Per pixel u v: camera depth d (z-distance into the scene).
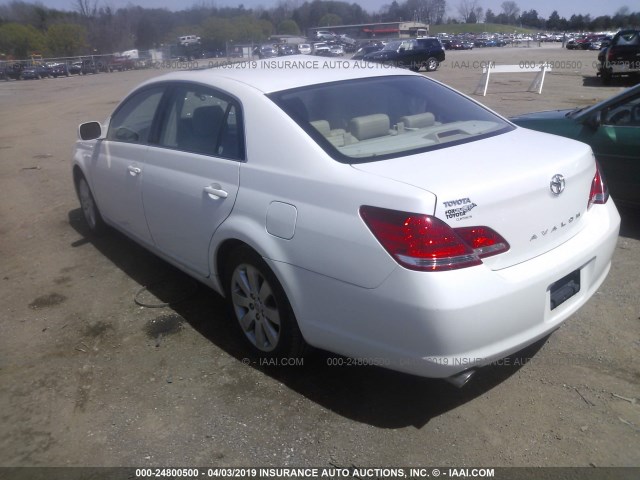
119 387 3.27
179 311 4.09
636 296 3.92
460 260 2.44
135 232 4.46
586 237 3.00
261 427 2.89
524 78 21.77
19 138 12.35
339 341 2.79
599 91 16.56
